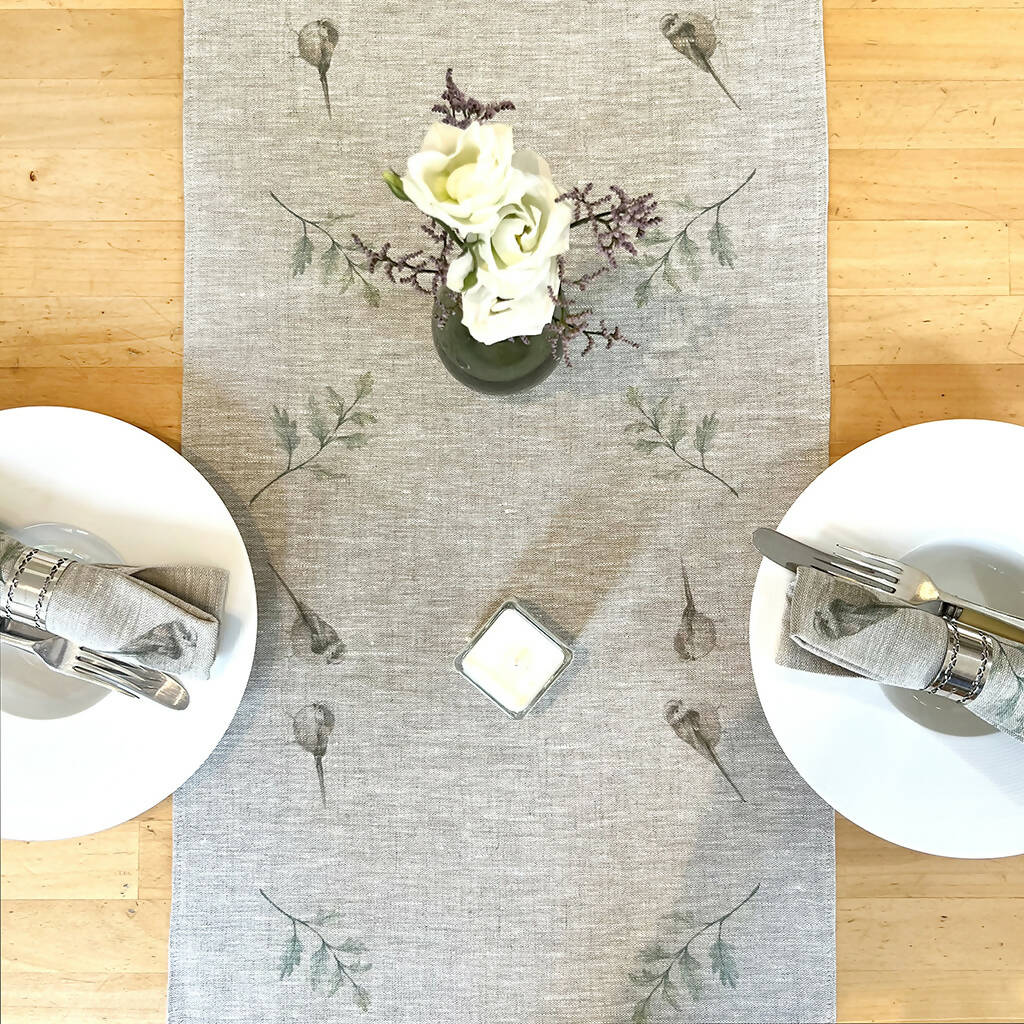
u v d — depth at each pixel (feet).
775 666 2.20
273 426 2.44
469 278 1.73
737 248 2.45
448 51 2.46
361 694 2.42
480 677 2.28
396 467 2.44
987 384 2.48
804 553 2.18
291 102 2.46
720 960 2.39
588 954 2.40
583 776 2.42
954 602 2.17
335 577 2.43
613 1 2.47
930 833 2.17
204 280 2.45
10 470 2.23
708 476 2.44
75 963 2.43
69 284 2.48
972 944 2.42
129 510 2.25
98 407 2.48
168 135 2.49
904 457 2.19
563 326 2.06
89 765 2.22
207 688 2.22
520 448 2.44
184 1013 2.38
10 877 2.44
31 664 2.29
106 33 2.49
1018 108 2.50
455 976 2.40
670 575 2.43
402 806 2.42
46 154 2.48
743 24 2.47
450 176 1.57
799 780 2.41
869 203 2.49
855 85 2.49
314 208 2.45
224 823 2.40
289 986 2.38
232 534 2.24
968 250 2.49
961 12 2.50
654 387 2.44
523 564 2.43
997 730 2.23
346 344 2.45
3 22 2.49
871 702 2.23
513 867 2.41
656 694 2.42
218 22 2.46
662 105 2.46
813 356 2.44
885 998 2.43
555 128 2.46
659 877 2.41
